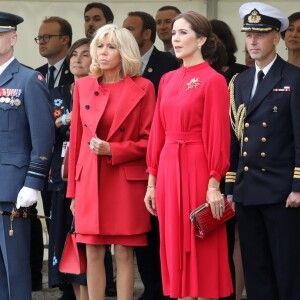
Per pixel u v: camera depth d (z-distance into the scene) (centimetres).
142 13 2261
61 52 2442
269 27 1872
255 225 1889
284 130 1855
